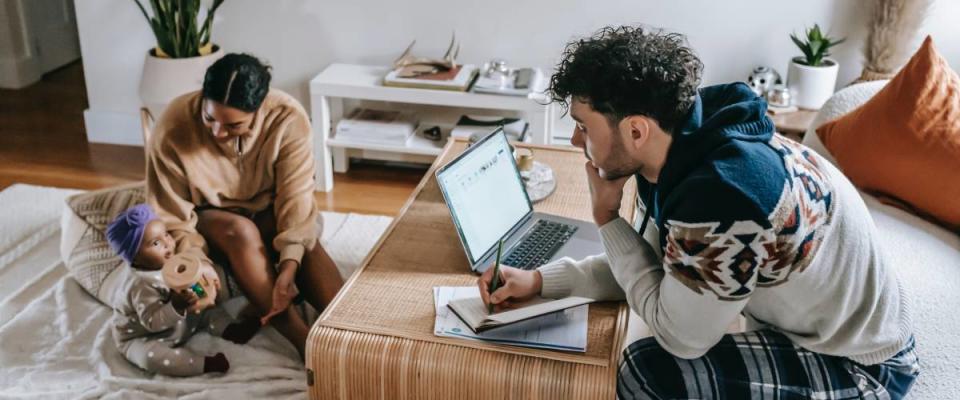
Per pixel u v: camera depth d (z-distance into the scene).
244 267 2.08
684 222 1.24
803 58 2.98
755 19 3.03
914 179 2.07
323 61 3.33
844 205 1.33
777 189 1.21
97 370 2.06
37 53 4.33
